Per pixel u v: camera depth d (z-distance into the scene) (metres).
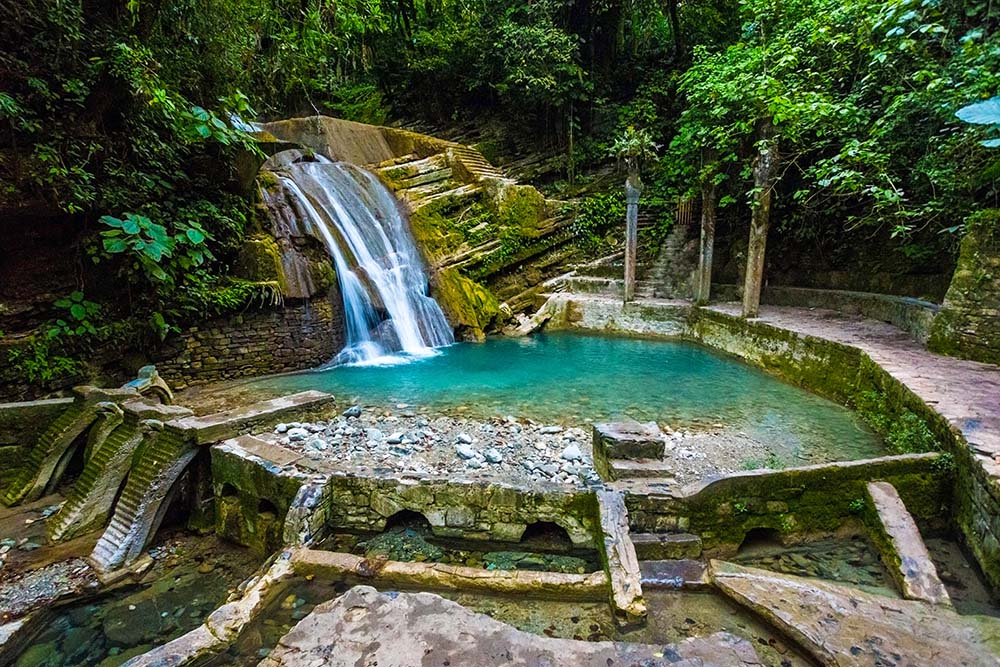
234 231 8.68
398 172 14.44
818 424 6.26
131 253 6.74
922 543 3.78
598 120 18.16
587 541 4.36
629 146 12.27
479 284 13.34
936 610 3.28
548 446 5.67
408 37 18.31
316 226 10.23
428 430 6.11
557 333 13.04
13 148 5.79
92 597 4.31
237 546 5.11
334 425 6.25
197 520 5.38
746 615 3.46
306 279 9.34
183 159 8.03
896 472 4.36
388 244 12.13
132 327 7.21
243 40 8.80
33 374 6.21
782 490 4.29
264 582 3.83
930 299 8.73
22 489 5.52
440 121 19.97
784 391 7.80
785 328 8.70
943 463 4.30
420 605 3.23
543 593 3.72
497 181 14.36
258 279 8.78
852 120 7.74
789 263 11.90
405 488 4.57
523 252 14.42
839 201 9.93
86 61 6.27
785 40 8.88
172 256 7.38
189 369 7.99
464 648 2.86
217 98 8.34
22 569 4.49
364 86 21.61
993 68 5.85
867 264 10.40
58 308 6.57
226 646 3.30
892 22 6.94
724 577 3.69
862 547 4.21
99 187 6.64
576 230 15.41
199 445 5.25
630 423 5.25
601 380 8.53
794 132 8.50
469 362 9.92
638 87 17.67
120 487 5.30
